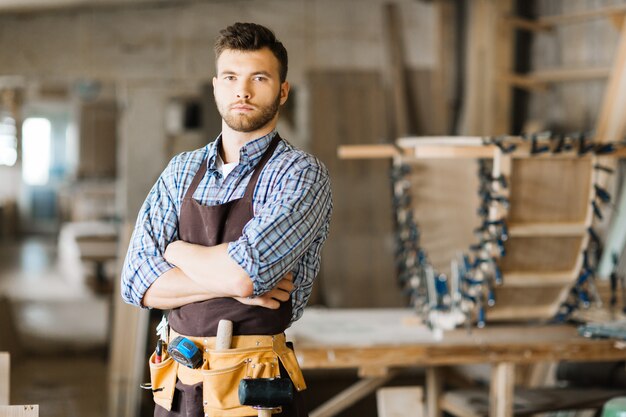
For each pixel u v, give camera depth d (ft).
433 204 15.10
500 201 13.00
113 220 44.16
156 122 26.05
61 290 31.27
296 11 25.85
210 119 26.84
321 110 25.76
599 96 21.38
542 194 13.28
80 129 47.75
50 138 64.13
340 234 25.45
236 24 8.03
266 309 7.96
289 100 28.09
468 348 13.19
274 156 8.10
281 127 28.02
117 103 47.44
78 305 28.43
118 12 25.49
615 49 20.84
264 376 7.83
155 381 8.18
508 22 23.03
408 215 14.97
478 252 13.85
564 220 13.51
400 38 26.21
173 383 8.04
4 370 10.64
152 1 25.25
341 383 23.89
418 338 13.75
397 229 15.38
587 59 21.84
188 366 7.85
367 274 25.40
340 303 25.20
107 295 29.84
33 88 51.34
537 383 17.51
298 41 25.86
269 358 7.90
